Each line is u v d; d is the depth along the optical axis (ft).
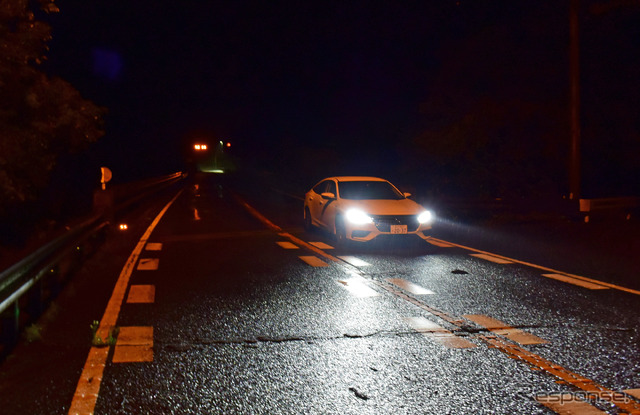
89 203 68.33
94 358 17.47
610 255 38.42
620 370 16.39
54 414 13.57
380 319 22.12
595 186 85.15
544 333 20.17
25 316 21.95
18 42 31.32
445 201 63.67
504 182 86.84
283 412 13.67
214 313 23.00
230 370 16.46
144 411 13.74
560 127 82.28
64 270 31.94
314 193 52.80
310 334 20.07
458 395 14.65
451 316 22.58
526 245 43.75
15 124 32.48
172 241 45.96
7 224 46.98
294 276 31.09
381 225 41.70
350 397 14.55
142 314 22.81
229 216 70.23
